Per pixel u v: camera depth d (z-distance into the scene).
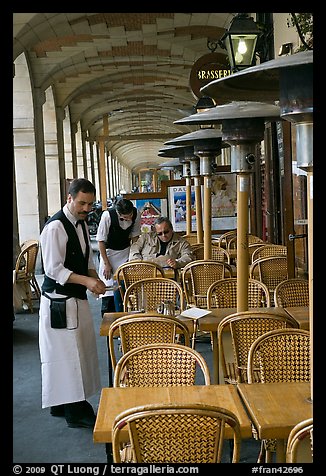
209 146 6.33
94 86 18.81
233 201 11.07
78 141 24.42
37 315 8.90
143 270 6.11
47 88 15.16
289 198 6.35
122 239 6.94
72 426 4.40
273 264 6.30
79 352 4.29
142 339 3.78
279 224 9.15
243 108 3.99
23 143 13.26
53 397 4.26
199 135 6.19
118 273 6.12
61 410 4.64
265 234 10.54
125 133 39.66
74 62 14.22
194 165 8.16
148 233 6.86
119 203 6.82
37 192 13.30
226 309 4.75
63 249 4.23
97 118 25.72
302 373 3.30
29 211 13.35
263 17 8.69
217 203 11.07
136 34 12.46
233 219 11.10
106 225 6.84
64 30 10.96
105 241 6.90
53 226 4.20
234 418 2.34
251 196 11.56
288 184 6.38
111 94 21.36
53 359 4.26
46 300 4.27
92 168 29.97
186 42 13.31
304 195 6.91
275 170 9.16
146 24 11.71
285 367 3.31
